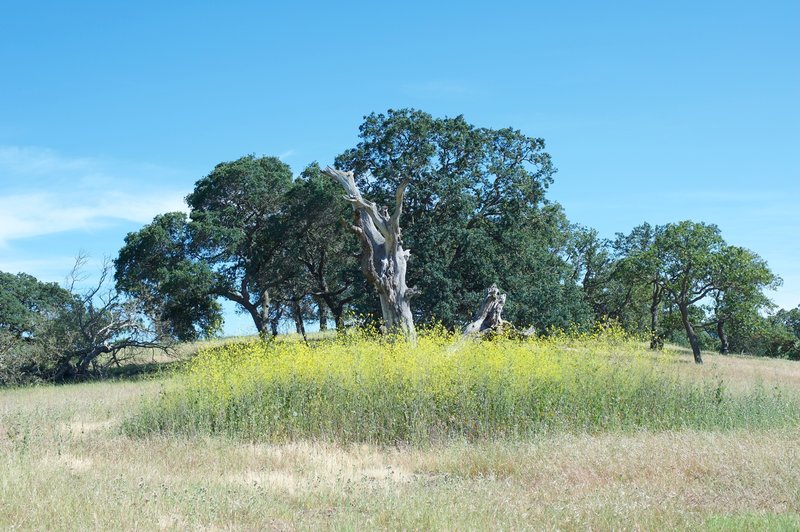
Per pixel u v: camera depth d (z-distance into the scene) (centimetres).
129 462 984
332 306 3797
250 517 693
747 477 812
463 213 3114
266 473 916
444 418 1255
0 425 1347
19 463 899
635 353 1488
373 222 1895
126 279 3378
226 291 3516
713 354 4272
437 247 3094
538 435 1136
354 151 3253
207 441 1132
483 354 1428
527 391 1303
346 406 1262
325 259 3825
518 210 3288
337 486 816
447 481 853
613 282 5138
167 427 1280
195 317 3494
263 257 3625
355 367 1341
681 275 3541
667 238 3562
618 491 759
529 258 3259
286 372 1346
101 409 1595
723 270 3475
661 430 1259
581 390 1331
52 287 3994
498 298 1912
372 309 3011
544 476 856
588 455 935
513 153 3341
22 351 3025
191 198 3744
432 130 3212
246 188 3572
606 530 636
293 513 709
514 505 708
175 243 3475
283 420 1268
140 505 702
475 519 655
